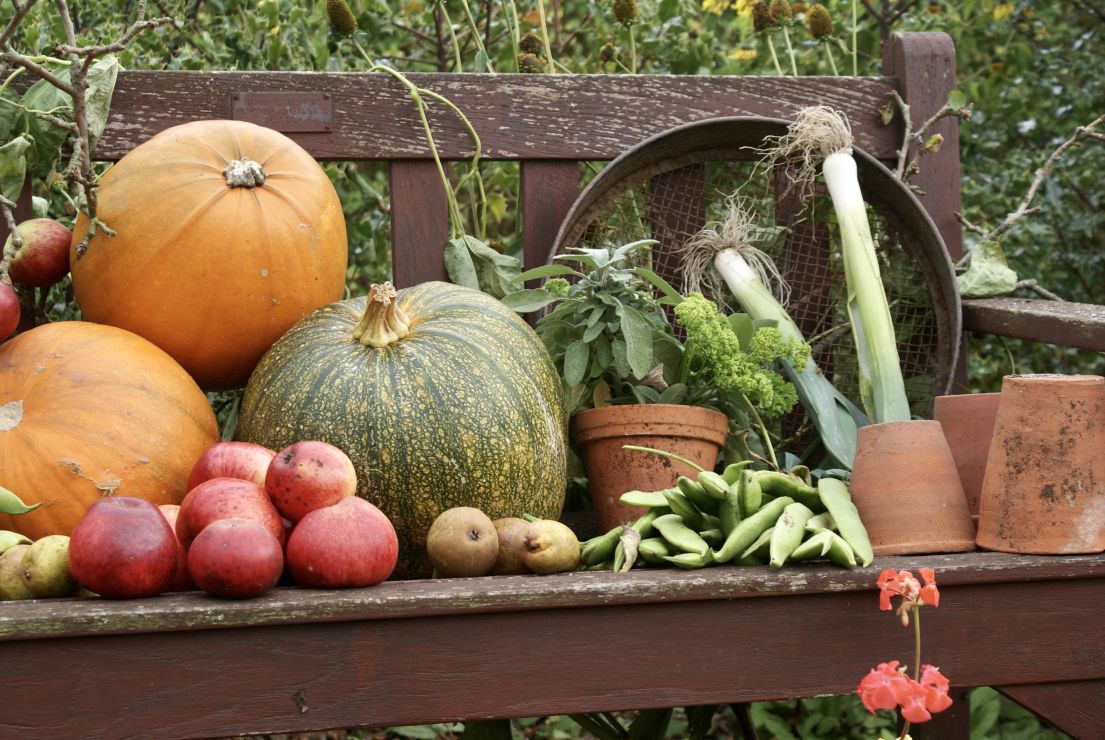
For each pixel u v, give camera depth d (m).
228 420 2.06
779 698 1.35
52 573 1.31
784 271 2.15
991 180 3.04
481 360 1.56
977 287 2.16
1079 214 3.06
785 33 2.38
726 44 3.14
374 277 2.83
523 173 2.11
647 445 1.71
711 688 1.33
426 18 2.76
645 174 2.09
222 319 1.72
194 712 1.21
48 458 1.50
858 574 1.35
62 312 2.23
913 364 2.15
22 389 1.55
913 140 2.23
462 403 1.51
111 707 1.20
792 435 2.07
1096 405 1.42
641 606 1.32
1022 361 3.00
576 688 1.30
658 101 2.14
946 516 1.46
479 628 1.28
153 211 1.69
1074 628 1.40
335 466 1.36
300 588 1.30
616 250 1.81
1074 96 3.10
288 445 1.51
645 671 1.32
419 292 1.71
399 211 2.05
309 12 2.54
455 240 2.05
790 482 1.50
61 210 2.30
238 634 1.22
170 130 1.79
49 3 2.33
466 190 2.77
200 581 1.24
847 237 1.96
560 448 1.63
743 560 1.41
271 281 1.72
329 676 1.24
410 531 1.50
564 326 1.78
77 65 1.63
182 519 1.34
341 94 2.02
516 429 1.54
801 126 2.02
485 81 2.08
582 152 2.11
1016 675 1.39
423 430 1.49
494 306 1.68
